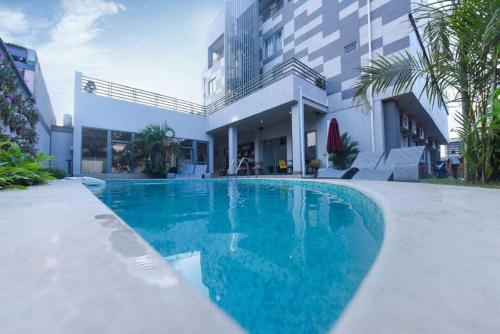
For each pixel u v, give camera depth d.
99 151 9.93
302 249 1.42
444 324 0.48
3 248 0.94
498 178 3.55
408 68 4.07
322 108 9.78
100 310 0.54
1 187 3.45
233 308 0.84
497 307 0.53
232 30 13.82
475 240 0.96
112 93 10.62
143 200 3.75
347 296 0.90
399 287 0.61
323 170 7.10
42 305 0.56
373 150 8.27
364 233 1.74
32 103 7.00
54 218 1.51
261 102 9.88
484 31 2.91
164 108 11.84
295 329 0.74
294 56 11.61
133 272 0.74
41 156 4.77
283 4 12.34
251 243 1.57
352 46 9.33
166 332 0.48
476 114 3.49
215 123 12.58
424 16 3.49
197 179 9.71
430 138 15.91
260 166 11.82
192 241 1.64
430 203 1.85
